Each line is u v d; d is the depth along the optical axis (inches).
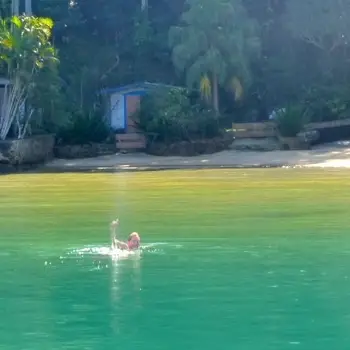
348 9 2175.2
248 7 2297.0
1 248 683.4
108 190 1178.0
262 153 1784.0
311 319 437.1
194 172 1472.7
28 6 2069.4
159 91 1968.5
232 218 856.3
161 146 1820.9
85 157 1814.7
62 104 1840.6
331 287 511.8
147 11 2416.3
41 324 434.9
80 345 398.9
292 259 613.3
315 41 2210.9
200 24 2074.3
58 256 641.6
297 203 982.4
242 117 2193.7
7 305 475.8
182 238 724.0
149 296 492.4
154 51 2358.5
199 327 425.1
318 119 2070.6
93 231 777.6
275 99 2226.9
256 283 526.3
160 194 1110.4
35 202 1034.1
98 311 459.5
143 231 770.2
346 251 647.1
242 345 394.3
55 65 1744.6
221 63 2052.2
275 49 2265.0
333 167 1519.4
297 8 2201.0
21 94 1686.8
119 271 574.2
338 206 949.2
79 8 2471.7
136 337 410.0
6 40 1642.5
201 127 1865.2
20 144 1579.7
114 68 2368.4
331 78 2202.3
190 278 545.0
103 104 2101.4
